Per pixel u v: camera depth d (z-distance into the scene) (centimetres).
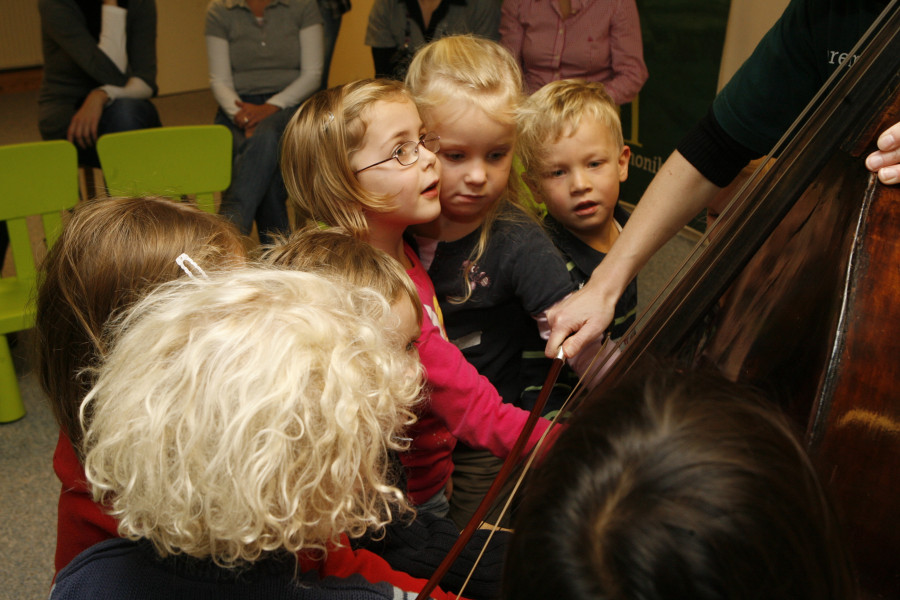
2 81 603
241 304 55
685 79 288
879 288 47
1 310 196
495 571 74
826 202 58
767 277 59
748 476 28
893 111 59
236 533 49
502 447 93
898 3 74
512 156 105
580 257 122
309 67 290
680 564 27
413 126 94
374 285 76
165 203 78
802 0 90
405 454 97
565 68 242
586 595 28
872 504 43
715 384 34
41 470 189
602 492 30
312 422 50
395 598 59
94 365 71
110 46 268
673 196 104
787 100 94
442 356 91
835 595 29
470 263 110
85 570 59
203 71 625
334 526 53
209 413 49
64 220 82
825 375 46
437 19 254
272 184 276
